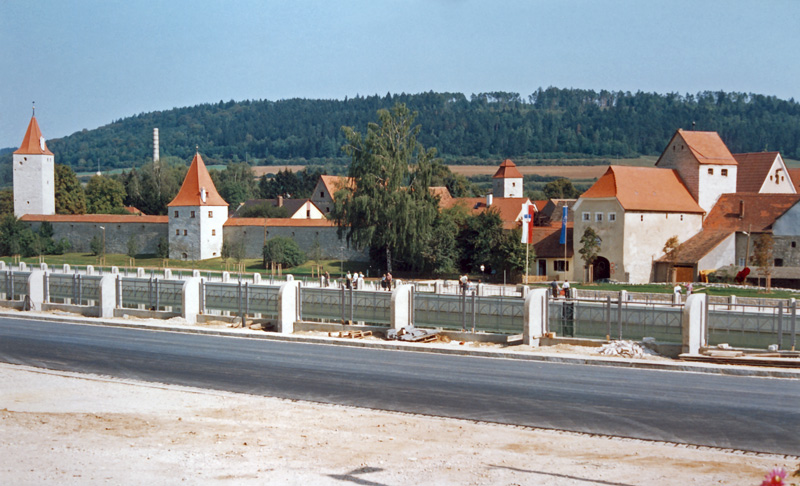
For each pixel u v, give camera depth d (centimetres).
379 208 7781
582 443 1595
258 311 3784
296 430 1703
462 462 1452
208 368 2483
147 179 15350
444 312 3300
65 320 3881
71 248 10431
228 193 17725
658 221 7112
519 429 1712
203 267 8975
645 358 2628
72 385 2205
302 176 19438
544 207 11781
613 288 6012
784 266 6600
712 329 2997
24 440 1587
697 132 7738
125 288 4216
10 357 2703
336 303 3603
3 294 4578
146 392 2111
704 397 2017
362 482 1325
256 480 1333
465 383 2223
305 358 2698
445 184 17138
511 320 3119
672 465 1427
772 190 7969
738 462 1448
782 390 2114
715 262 6775
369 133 8044
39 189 11800
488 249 7769
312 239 9144
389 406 1939
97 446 1548
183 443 1582
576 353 2725
